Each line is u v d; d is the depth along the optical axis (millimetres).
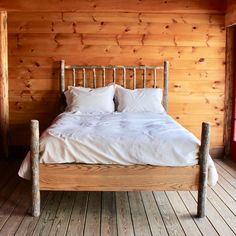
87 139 2756
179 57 4578
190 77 4617
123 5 4391
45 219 2771
